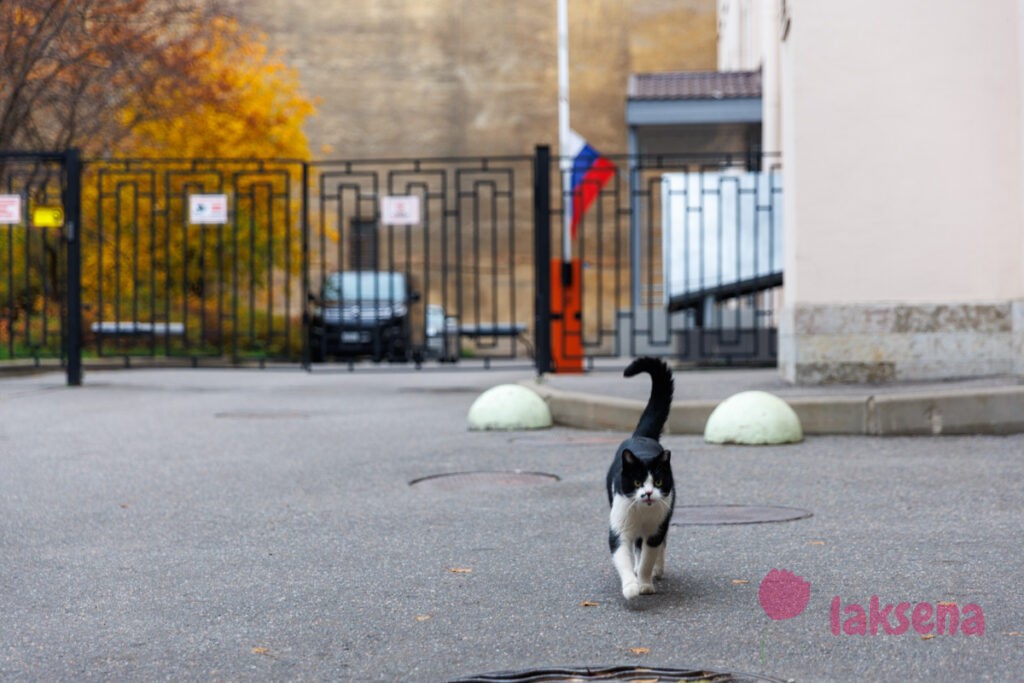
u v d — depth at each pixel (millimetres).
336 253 41375
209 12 26922
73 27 23344
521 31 43125
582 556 6359
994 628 4828
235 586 5875
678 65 42625
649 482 5219
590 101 42719
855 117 14148
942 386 13117
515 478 9008
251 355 24078
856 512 7305
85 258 26125
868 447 10008
